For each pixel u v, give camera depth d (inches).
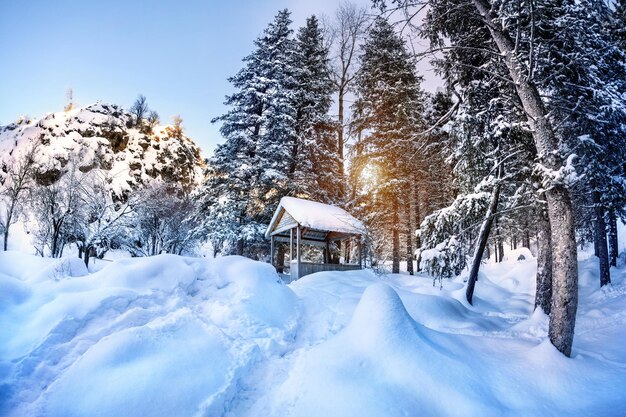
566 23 318.0
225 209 800.9
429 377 166.2
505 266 958.4
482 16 289.3
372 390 156.4
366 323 202.4
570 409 161.2
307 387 164.9
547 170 231.5
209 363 180.5
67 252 943.0
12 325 195.6
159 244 955.3
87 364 162.2
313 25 980.6
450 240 437.4
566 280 220.8
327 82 957.2
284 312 284.4
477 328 331.6
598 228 589.6
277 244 880.3
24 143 1395.2
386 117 785.6
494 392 169.5
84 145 1406.3
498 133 400.8
